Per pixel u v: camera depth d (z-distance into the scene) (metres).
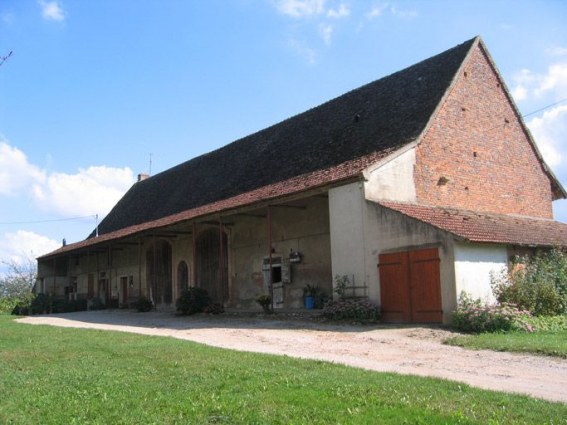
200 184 30.42
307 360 9.31
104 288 37.25
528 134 23.42
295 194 18.28
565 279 15.73
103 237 34.66
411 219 15.48
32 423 6.24
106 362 9.96
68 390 7.72
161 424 5.83
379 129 20.53
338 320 16.56
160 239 30.52
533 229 19.55
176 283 29.14
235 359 9.56
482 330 13.24
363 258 16.70
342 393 6.67
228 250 25.66
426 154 18.75
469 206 20.03
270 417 5.83
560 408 5.92
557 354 9.86
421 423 5.39
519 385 7.48
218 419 5.90
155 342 12.59
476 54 21.69
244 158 28.25
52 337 14.92
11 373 9.42
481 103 21.44
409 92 21.56
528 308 14.91
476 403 6.11
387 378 7.62
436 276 14.80
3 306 37.22
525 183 22.80
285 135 26.61
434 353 10.55
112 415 6.30
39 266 42.59
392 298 15.80
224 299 25.59
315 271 20.98
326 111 25.39
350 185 17.27
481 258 15.32
